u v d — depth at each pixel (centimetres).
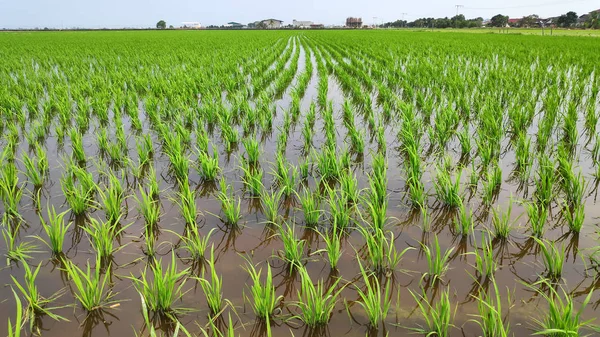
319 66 1872
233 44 3556
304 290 358
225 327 339
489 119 823
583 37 4328
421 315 351
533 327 332
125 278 402
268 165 709
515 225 488
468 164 697
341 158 630
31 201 563
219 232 489
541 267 412
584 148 769
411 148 654
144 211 501
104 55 2405
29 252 444
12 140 816
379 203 521
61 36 5509
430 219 507
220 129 933
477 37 4588
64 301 370
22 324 336
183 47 3133
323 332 334
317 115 1073
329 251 405
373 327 335
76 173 558
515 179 630
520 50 2542
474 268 413
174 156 659
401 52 2556
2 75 1583
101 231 424
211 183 625
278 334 333
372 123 885
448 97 1101
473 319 342
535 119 997
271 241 471
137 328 340
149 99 1064
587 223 489
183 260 434
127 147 792
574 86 1212
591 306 357
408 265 421
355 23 17225
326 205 546
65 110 990
